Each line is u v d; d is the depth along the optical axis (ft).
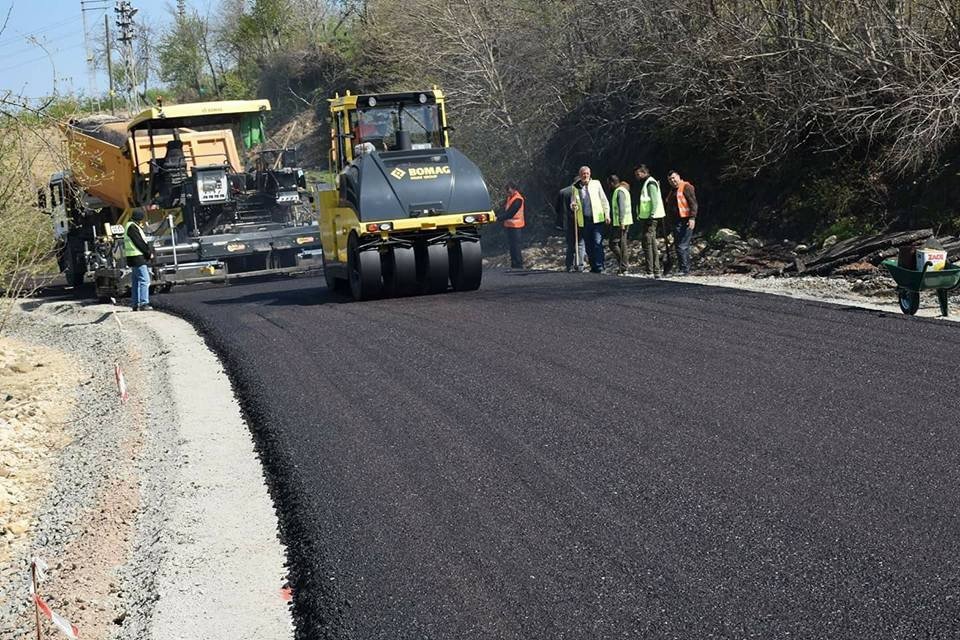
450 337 39.14
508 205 70.13
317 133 153.79
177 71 223.51
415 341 38.93
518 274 62.54
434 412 28.63
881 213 59.36
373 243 51.03
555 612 16.44
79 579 21.38
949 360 29.99
